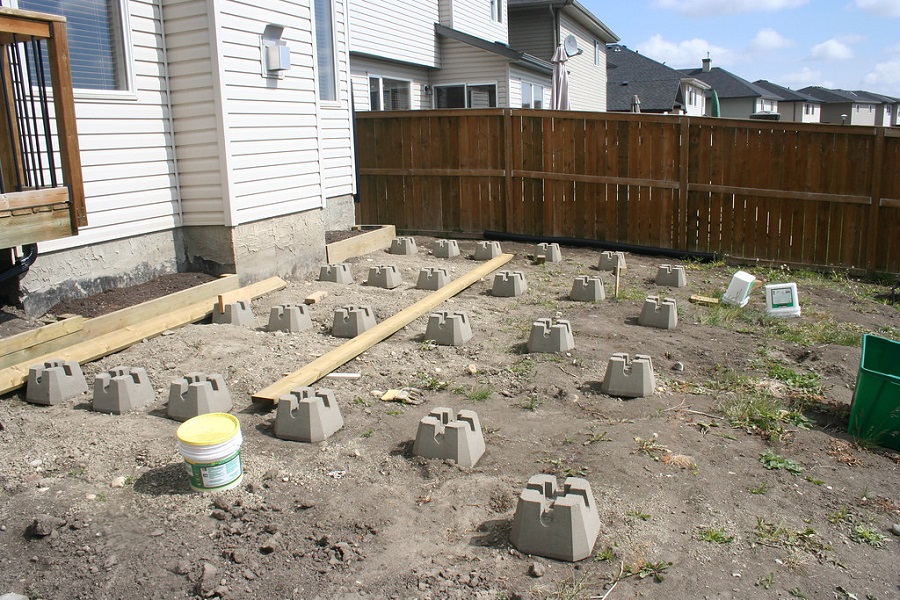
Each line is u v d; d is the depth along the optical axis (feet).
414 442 14.05
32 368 16.35
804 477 13.51
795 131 32.42
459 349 20.45
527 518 10.84
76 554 10.64
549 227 38.93
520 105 68.95
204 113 23.94
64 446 13.88
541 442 14.71
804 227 33.17
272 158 26.48
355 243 32.22
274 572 10.32
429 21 63.00
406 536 11.25
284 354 19.31
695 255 35.19
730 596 10.01
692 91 149.18
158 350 19.12
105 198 21.99
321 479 12.99
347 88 35.35
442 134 40.06
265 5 25.54
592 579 10.29
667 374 18.98
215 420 12.98
